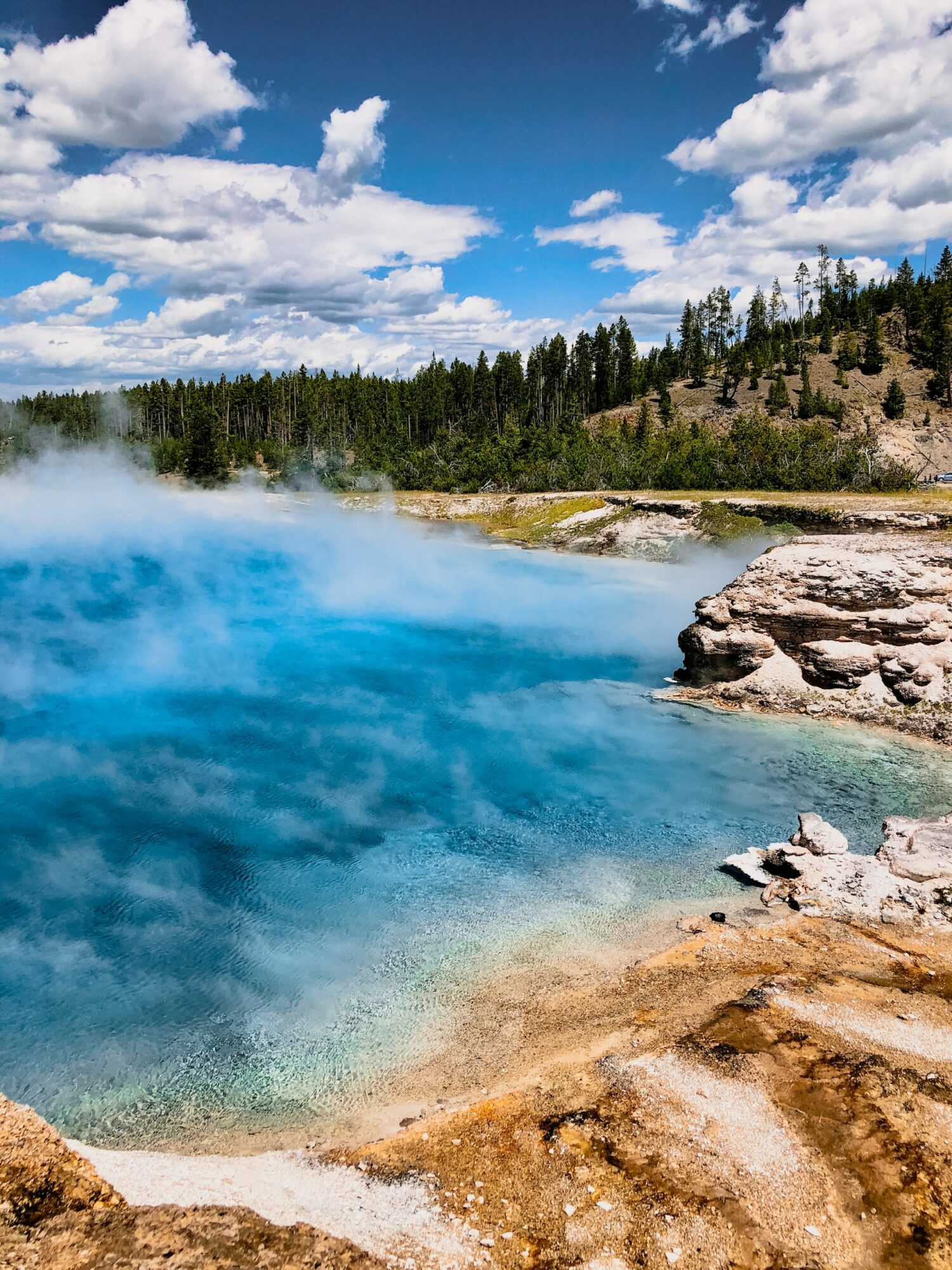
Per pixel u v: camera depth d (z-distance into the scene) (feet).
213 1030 45.73
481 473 379.96
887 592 99.91
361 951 53.26
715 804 75.36
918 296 627.46
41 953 54.03
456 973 50.37
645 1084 37.17
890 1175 31.09
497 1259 27.50
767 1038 40.29
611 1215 29.53
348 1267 25.35
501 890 60.90
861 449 278.05
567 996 46.98
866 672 99.09
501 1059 41.52
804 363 566.77
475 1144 34.09
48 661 128.57
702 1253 27.68
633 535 222.28
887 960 48.80
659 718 100.37
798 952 50.03
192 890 62.03
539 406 553.64
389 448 431.84
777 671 103.86
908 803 74.49
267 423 545.44
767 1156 32.27
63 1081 41.81
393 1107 38.60
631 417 547.08
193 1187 29.55
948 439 497.87
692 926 54.39
